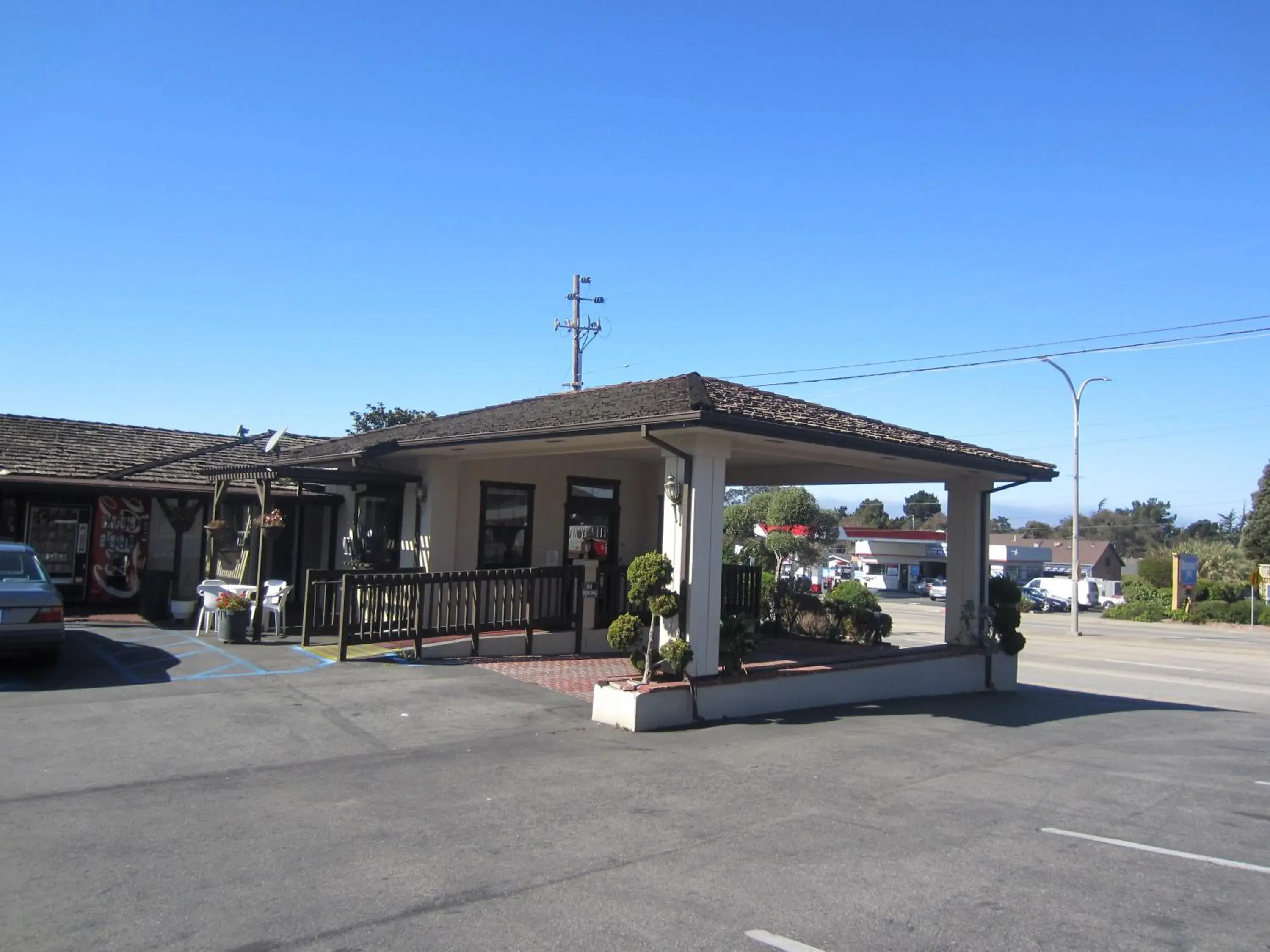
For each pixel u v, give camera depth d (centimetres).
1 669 1085
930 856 578
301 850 552
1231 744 1099
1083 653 2652
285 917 454
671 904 484
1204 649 2847
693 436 1003
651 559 991
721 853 569
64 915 450
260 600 1351
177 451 2050
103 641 1339
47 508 1753
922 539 6594
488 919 459
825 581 5034
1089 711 1327
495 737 863
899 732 1017
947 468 1370
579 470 1698
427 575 1272
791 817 654
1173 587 4641
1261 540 5716
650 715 940
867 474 1516
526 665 1253
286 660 1186
